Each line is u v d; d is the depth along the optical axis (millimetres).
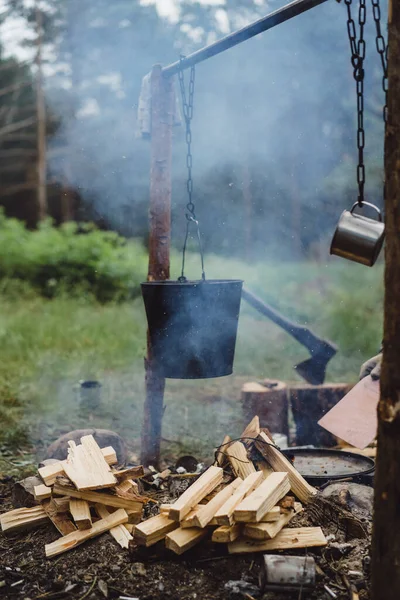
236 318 3084
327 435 4691
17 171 23219
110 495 2764
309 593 2287
